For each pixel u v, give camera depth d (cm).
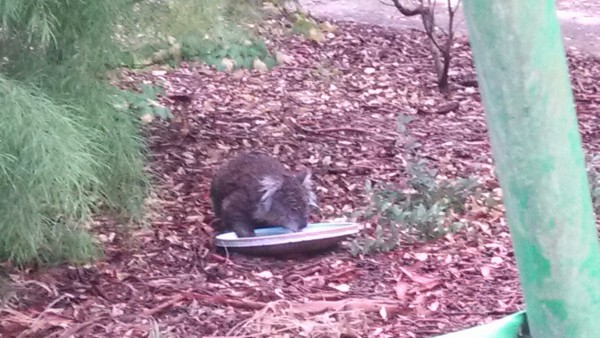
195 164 651
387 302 437
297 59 955
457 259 498
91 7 448
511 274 475
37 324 407
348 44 1024
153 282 464
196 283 465
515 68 118
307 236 498
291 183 527
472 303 438
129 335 400
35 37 439
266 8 714
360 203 594
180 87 841
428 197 565
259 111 796
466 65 984
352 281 471
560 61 119
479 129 770
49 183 381
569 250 123
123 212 510
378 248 509
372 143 723
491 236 531
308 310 425
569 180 122
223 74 884
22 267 468
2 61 450
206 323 414
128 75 714
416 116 810
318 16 1167
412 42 1055
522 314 146
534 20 116
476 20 118
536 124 119
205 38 599
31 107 385
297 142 719
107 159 475
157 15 536
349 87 890
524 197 123
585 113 834
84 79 460
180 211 570
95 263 484
